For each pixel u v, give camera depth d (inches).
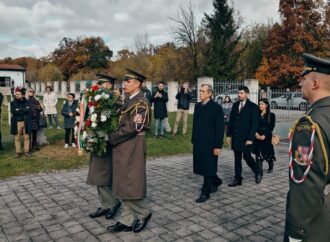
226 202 205.0
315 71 74.5
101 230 163.2
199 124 208.2
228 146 409.7
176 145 400.8
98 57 2346.2
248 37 1664.6
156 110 443.2
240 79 1434.5
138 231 160.2
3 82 2014.0
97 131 154.6
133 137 154.5
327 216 70.5
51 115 551.5
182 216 181.6
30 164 302.8
